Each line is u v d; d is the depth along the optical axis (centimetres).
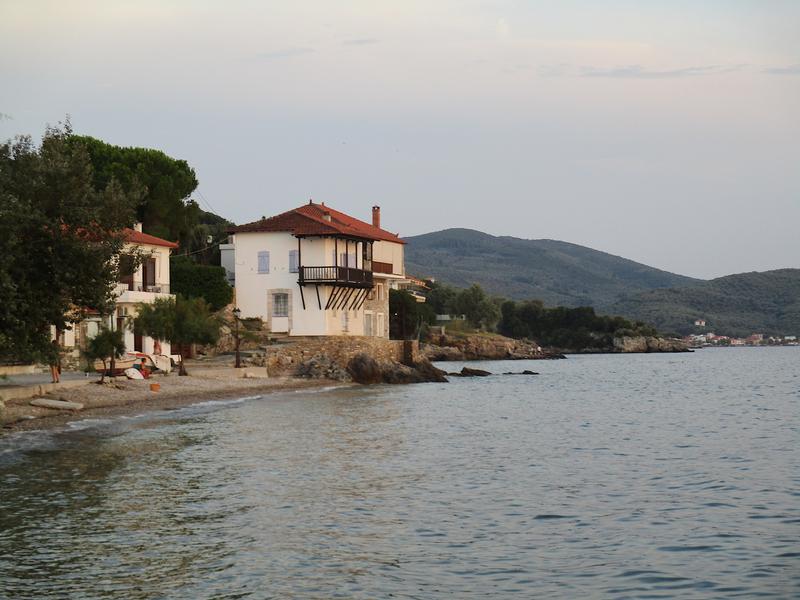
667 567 1875
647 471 3062
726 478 2922
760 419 5053
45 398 4644
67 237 4150
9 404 4372
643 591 1720
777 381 9381
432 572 1831
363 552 1969
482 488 2714
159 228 8769
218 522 2227
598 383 8788
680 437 4109
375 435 4009
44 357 4275
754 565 1889
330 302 8131
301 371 7556
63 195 4181
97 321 6200
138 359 6159
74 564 1861
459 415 5112
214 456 3272
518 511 2389
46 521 2223
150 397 5281
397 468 3078
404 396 6462
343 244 8319
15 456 3206
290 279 8162
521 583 1764
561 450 3606
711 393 7431
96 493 2569
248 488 2666
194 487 2670
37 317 4138
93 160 8838
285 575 1798
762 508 2438
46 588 1706
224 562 1881
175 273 7919
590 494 2630
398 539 2083
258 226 8300
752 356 19662
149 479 2791
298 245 8125
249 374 6994
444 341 14662
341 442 3738
